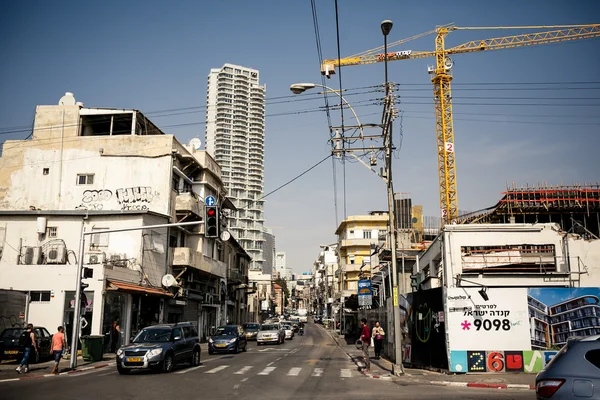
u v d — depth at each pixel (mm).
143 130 40781
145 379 15641
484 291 17531
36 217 30797
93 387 13688
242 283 59906
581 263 20953
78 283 20203
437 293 18359
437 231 46344
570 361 5984
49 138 36969
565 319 17297
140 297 30812
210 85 157375
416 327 20344
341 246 76625
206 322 44750
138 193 35656
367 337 19594
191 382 14883
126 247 30938
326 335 61594
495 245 21281
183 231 38688
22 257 28938
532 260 21109
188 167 40250
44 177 36344
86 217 31172
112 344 27109
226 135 151000
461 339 17312
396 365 17531
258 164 154250
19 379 15961
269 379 15859
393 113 17516
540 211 32938
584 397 5645
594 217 32750
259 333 39312
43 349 22141
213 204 18969
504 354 17172
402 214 47000
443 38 60188
